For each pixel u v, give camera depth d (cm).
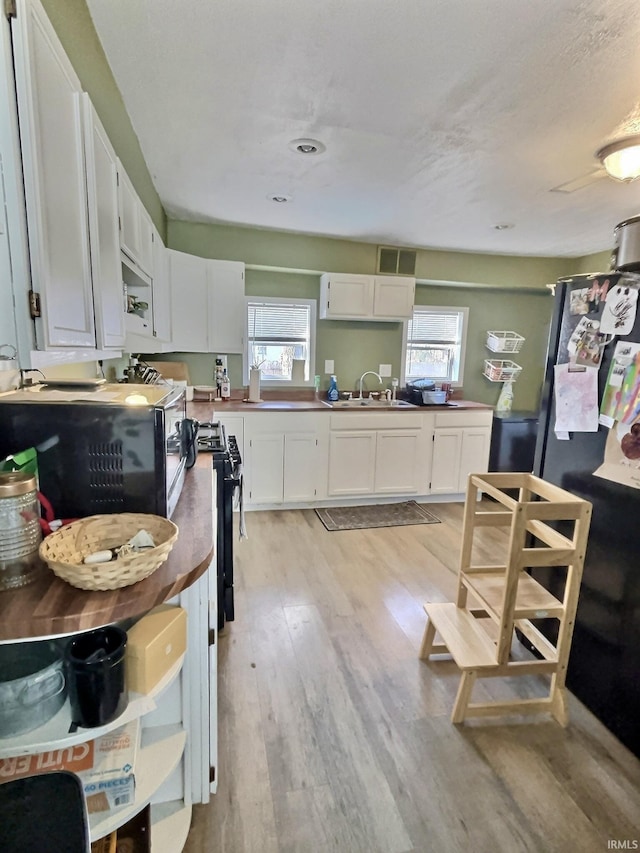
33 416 99
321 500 380
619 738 157
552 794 137
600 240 381
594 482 168
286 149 226
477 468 411
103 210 140
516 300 474
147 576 84
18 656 88
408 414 384
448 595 247
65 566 76
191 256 332
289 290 407
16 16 83
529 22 134
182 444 151
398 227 352
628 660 154
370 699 173
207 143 221
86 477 102
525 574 187
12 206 87
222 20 138
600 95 172
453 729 160
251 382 378
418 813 130
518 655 201
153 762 106
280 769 142
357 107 185
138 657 90
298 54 152
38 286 93
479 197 285
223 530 209
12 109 85
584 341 172
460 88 169
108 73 162
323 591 248
